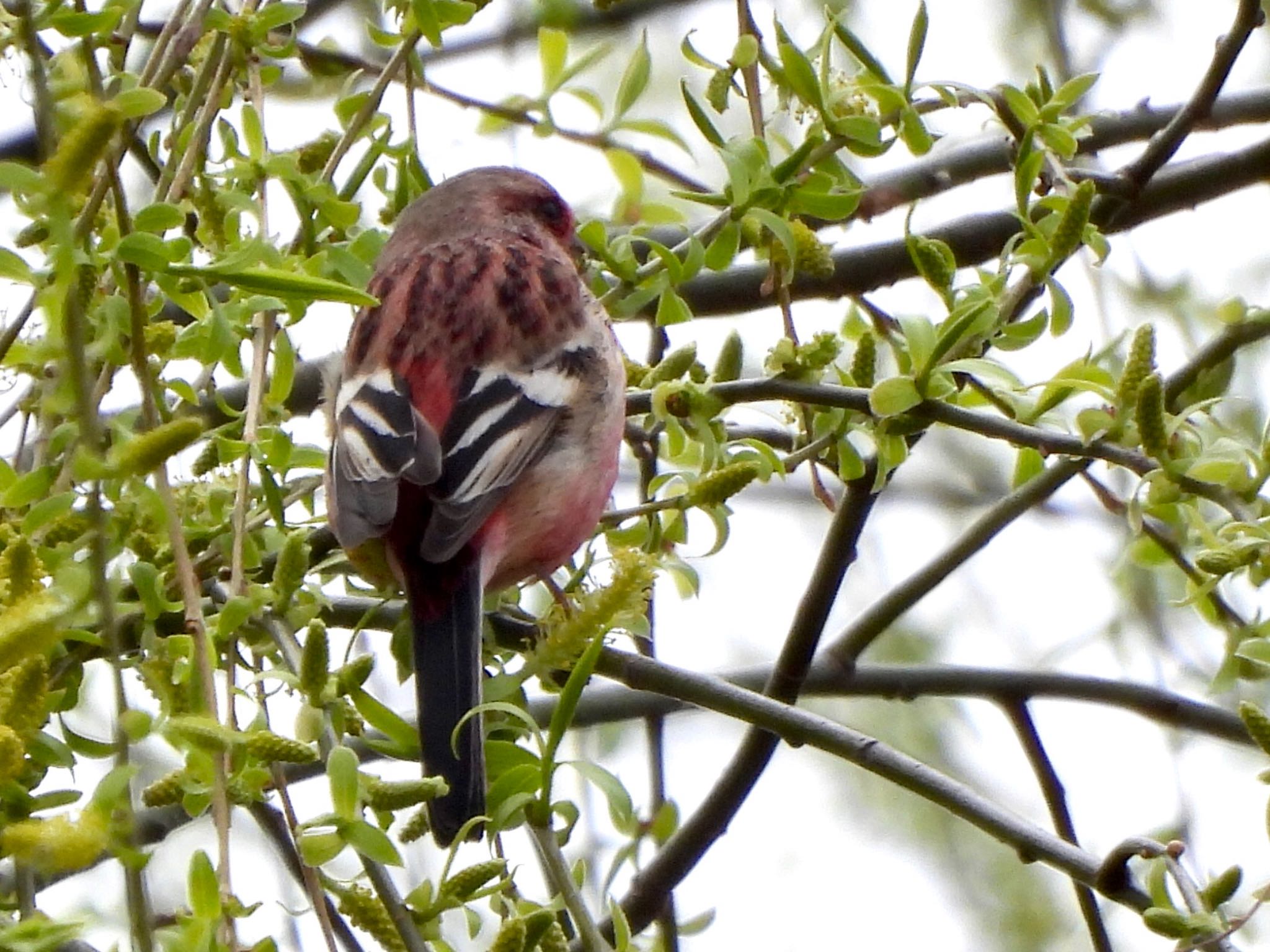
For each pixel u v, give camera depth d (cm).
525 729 755
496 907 656
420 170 897
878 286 1191
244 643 747
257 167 809
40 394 764
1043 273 835
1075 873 695
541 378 922
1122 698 1103
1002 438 805
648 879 1002
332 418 984
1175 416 814
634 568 759
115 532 716
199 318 753
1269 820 634
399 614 881
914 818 1449
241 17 795
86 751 690
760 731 994
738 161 859
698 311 1200
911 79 895
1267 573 732
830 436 862
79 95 621
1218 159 1175
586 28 1441
